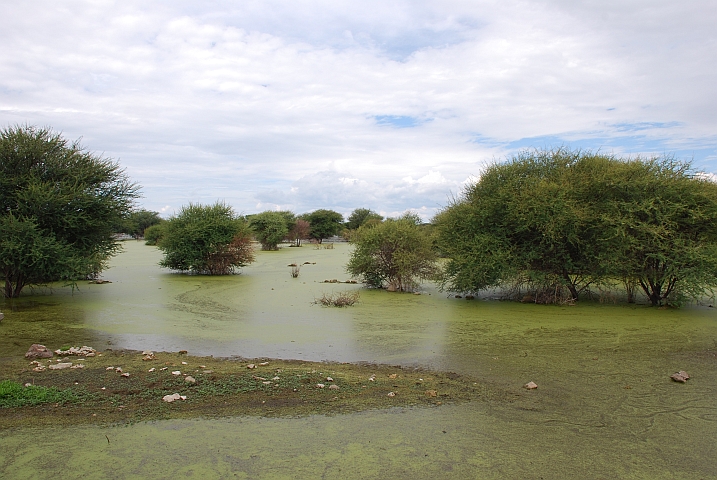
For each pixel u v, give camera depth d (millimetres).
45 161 17078
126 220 19203
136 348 9977
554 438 5344
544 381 7633
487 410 6203
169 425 5488
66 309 14719
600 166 16031
